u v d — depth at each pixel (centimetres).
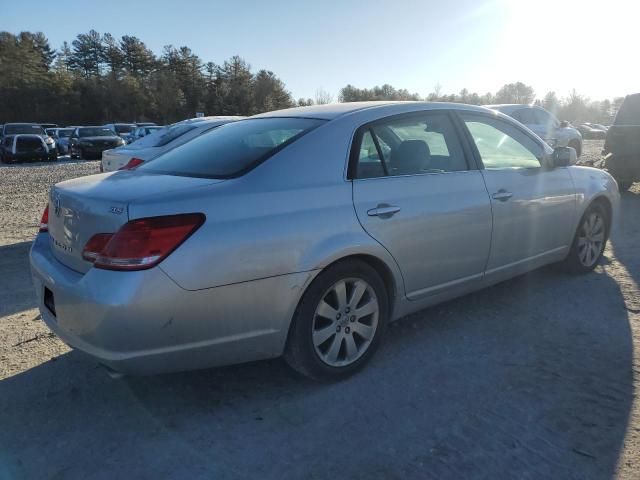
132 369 264
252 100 8331
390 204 332
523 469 246
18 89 6819
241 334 283
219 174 304
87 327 264
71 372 344
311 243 296
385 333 369
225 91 8294
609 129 962
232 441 272
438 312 430
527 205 420
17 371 345
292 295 292
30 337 396
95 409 303
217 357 282
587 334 384
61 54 9175
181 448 267
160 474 249
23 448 269
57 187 323
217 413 298
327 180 314
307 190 304
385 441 269
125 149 866
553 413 288
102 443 272
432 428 278
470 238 379
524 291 472
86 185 311
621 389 310
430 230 352
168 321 260
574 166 493
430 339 382
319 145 321
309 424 285
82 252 280
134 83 7431
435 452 259
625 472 243
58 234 306
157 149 798
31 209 991
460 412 291
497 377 327
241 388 323
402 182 344
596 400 299
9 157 2425
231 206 278
